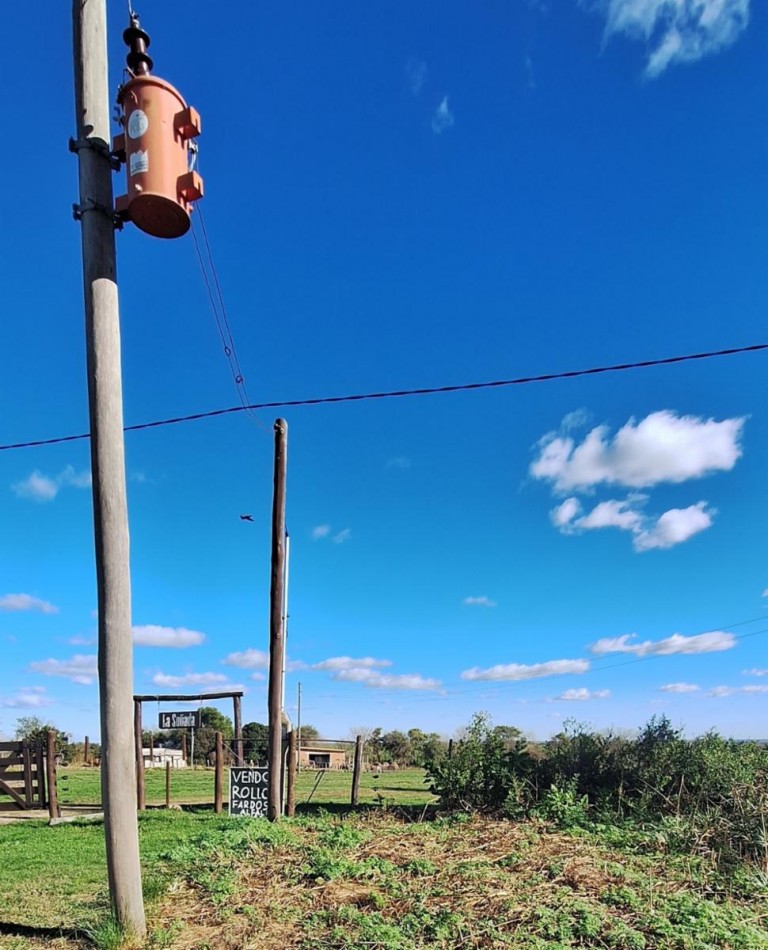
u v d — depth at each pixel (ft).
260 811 31.91
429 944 14.16
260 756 49.08
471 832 25.18
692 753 29.09
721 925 15.15
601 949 13.98
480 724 35.19
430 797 48.14
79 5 15.89
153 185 14.96
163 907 16.61
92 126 15.67
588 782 30.14
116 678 14.69
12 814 41.70
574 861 20.07
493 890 17.37
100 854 26.05
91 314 15.35
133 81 15.25
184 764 99.71
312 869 19.26
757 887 18.58
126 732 14.76
